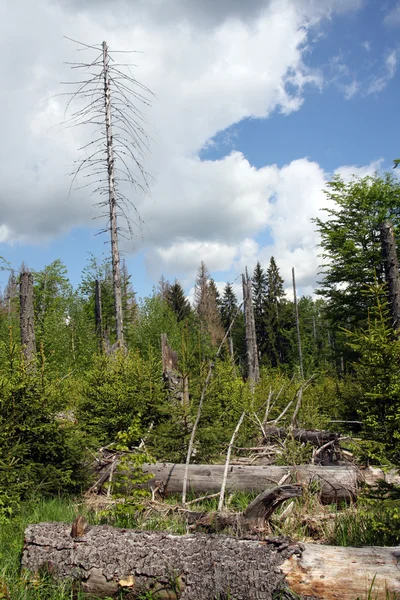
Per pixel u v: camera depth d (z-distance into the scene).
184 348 8.52
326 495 5.88
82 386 9.93
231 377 11.22
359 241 21.91
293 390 13.41
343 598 2.90
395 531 4.09
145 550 3.41
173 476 6.38
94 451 7.06
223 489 5.51
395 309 11.16
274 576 3.05
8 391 5.99
